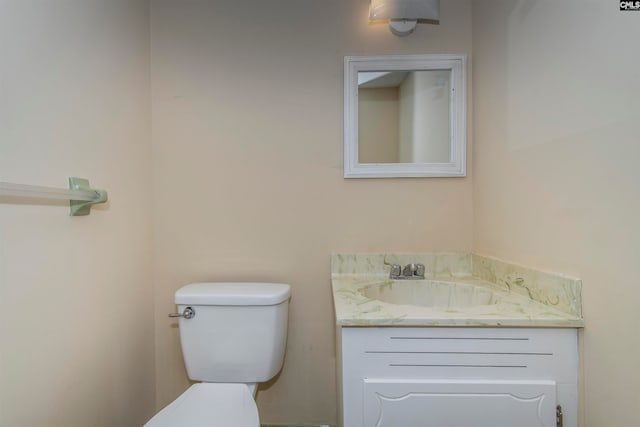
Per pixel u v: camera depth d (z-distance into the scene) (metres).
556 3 0.85
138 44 1.24
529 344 0.83
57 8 0.83
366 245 1.36
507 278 1.09
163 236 1.35
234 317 1.17
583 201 0.78
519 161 1.03
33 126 0.75
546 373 0.83
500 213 1.14
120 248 1.11
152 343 1.33
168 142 1.35
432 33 1.33
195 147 1.35
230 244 1.36
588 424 0.78
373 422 0.85
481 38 1.25
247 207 1.36
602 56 0.71
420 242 1.36
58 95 0.83
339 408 1.09
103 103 1.02
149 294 1.31
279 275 1.36
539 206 0.94
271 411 1.37
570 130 0.81
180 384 1.36
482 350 0.84
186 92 1.35
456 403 0.84
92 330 0.96
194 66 1.35
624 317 0.68
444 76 1.35
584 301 0.79
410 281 1.26
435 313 0.88
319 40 1.34
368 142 1.35
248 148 1.35
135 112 1.22
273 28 1.35
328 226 1.36
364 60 1.33
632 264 0.65
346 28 1.34
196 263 1.36
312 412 1.37
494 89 1.17
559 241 0.86
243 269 1.36
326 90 1.35
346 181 1.36
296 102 1.35
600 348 0.74
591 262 0.76
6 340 0.67
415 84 1.35
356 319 0.84
